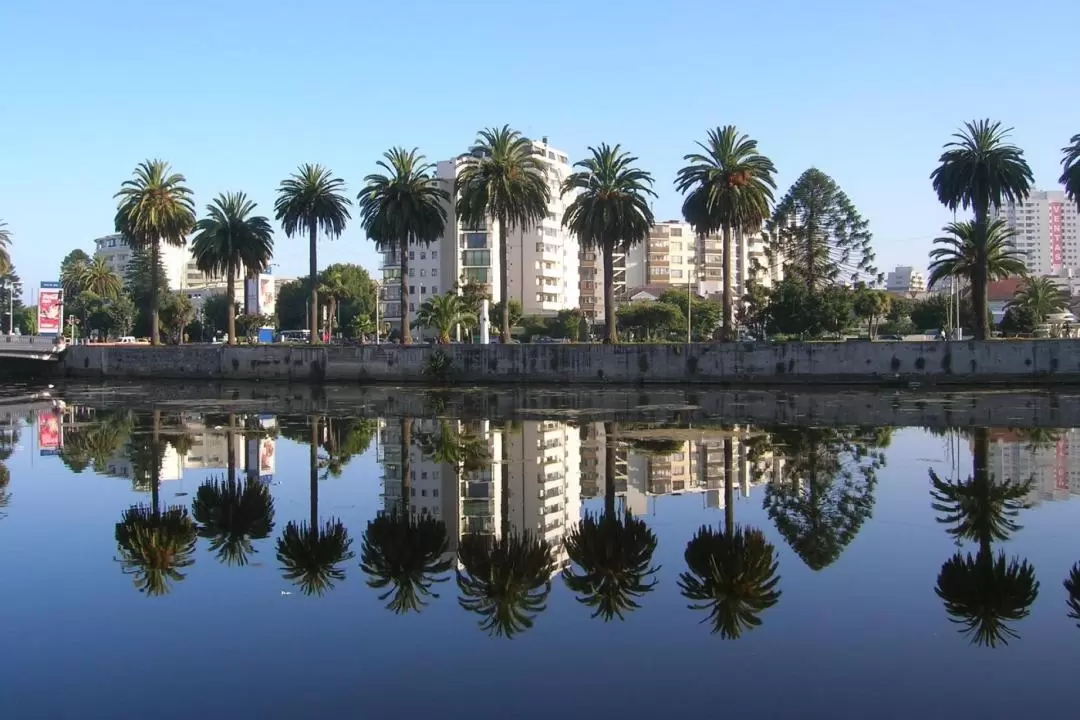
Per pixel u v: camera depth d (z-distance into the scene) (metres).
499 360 83.00
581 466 31.64
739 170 79.19
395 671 13.04
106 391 75.94
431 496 26.56
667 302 154.00
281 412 53.47
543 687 12.41
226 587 17.28
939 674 12.75
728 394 67.12
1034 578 17.36
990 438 38.25
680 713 11.54
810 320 105.31
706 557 19.27
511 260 170.25
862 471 30.00
